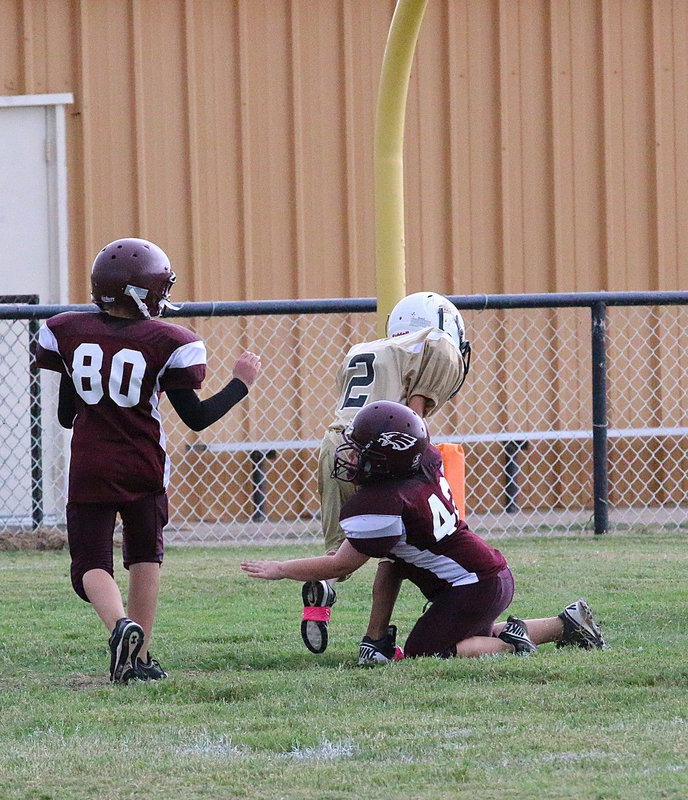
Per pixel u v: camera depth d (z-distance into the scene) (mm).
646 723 11844
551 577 23203
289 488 35531
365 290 36062
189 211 35406
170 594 22125
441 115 36344
